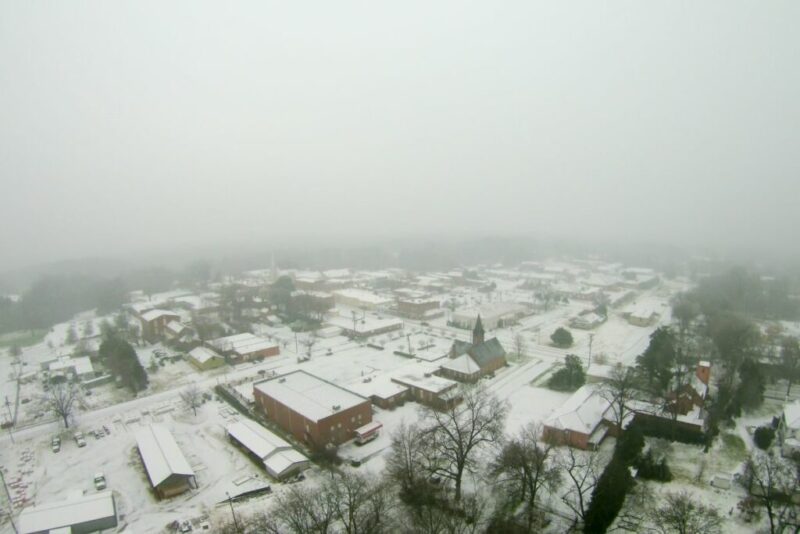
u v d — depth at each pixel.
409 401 96.19
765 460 63.19
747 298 176.00
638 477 64.50
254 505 61.34
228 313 165.50
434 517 55.69
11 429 87.50
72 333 148.38
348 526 50.69
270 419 88.50
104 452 78.12
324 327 155.38
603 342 138.75
